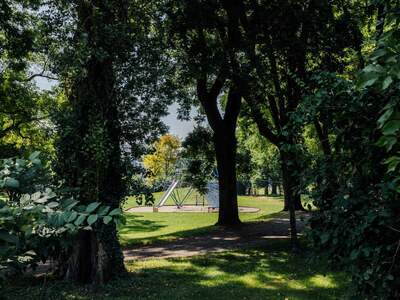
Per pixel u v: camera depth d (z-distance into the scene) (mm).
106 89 9008
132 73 9000
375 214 3414
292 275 9406
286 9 11141
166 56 11422
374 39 3727
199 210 30828
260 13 11398
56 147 8805
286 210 23484
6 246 1816
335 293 7902
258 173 47875
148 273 9852
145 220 24141
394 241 3539
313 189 4145
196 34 13703
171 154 40938
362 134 3717
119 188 9273
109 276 9023
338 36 11430
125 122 9398
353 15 11953
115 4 9055
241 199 40500
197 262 11078
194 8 11578
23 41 15398
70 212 1975
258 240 14445
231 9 12195
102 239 8945
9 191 2193
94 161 8688
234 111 18406
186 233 16562
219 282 9016
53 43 9070
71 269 9109
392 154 3293
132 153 9531
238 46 11547
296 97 11328
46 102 19391
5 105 18828
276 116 12156
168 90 10047
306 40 11633
